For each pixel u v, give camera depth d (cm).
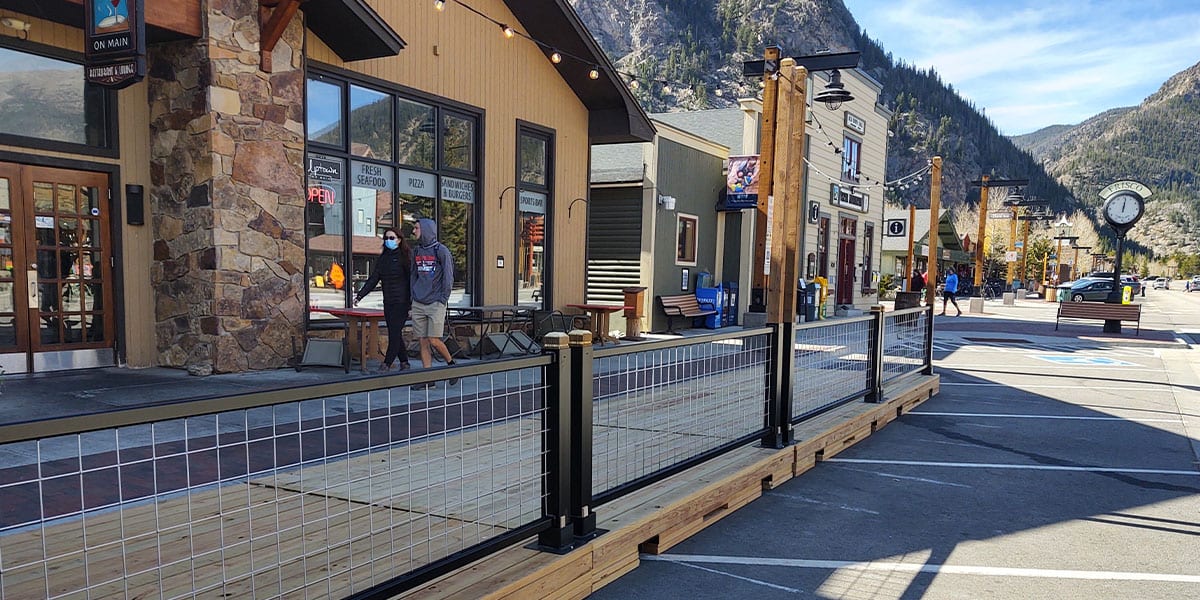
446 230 1073
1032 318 2455
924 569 391
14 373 716
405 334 972
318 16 845
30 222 722
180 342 795
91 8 668
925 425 776
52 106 734
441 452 466
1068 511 496
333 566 290
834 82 1113
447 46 1045
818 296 1733
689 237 1644
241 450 511
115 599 253
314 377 774
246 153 788
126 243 788
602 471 421
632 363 604
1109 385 1066
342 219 926
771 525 453
